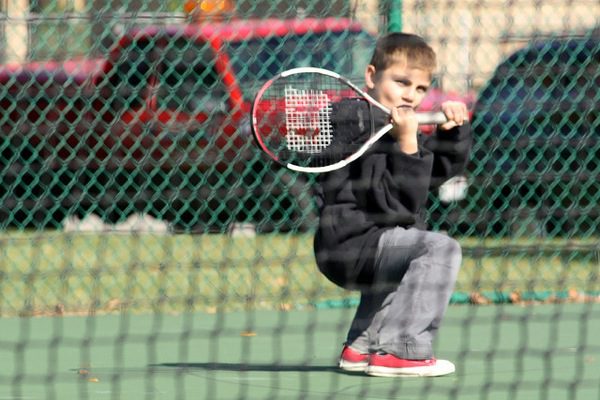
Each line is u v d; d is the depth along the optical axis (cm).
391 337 1535
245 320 2058
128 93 2484
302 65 2372
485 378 1531
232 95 2473
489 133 2369
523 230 2445
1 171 2492
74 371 1589
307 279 2364
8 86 2492
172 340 1844
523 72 2309
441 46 2175
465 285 2289
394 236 1517
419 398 1402
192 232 2492
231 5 2456
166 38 2455
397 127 1508
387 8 2272
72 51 2486
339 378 1525
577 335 1900
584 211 2430
